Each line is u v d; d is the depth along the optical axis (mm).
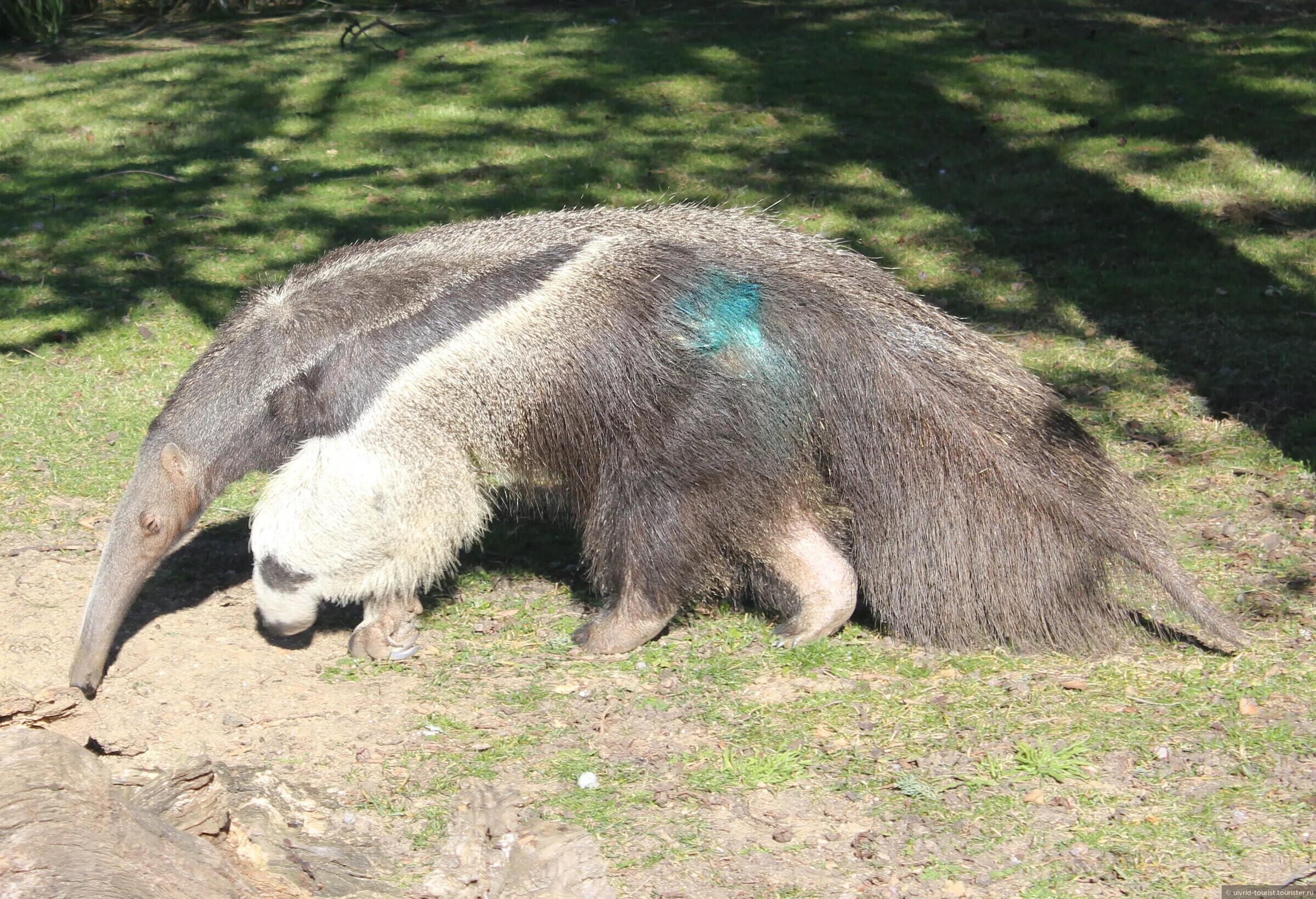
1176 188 10602
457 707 4809
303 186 11586
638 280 4754
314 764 4434
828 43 15148
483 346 4715
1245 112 12227
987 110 12781
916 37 15344
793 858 3852
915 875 3740
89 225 10836
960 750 4340
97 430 7523
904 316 4961
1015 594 4824
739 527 4902
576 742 4527
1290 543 5703
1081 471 4871
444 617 5586
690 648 5176
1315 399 7207
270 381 4801
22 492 6758
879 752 4355
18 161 12586
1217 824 3865
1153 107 12562
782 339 4738
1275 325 8234
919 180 11164
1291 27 15180
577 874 3814
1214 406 7238
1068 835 3871
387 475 4734
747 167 11570
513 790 4250
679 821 4047
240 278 9719
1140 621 5094
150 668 5145
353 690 4961
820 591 5055
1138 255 9461
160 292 9508
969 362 4941
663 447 4773
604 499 4949
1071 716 4480
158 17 19062
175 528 4973
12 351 8617
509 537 6426
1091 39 14961
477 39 16094
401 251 4906
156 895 3119
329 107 13742
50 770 3268
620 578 5059
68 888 2975
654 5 17672
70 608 5617
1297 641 4871
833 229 10180
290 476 4844
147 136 13156
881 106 13016
